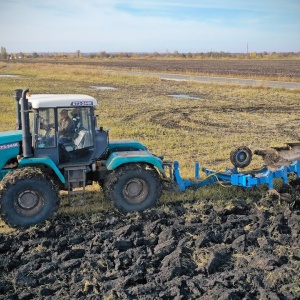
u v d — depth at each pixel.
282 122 21.12
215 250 7.29
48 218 8.57
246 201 9.85
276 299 5.88
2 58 142.00
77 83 41.41
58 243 7.79
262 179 9.80
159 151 15.14
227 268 6.91
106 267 7.01
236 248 7.50
